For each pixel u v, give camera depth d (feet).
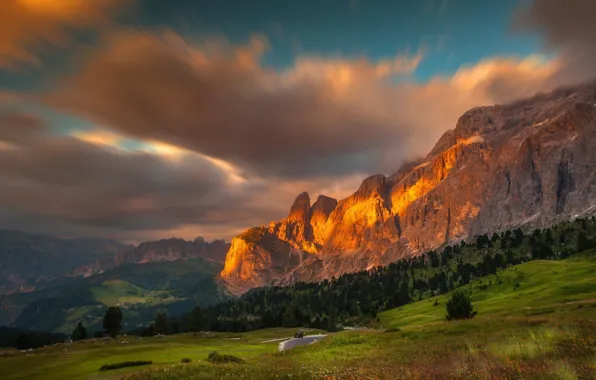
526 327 144.46
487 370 78.38
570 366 74.23
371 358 132.26
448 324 187.11
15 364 212.43
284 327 630.33
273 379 88.07
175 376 93.97
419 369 91.25
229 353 246.27
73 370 188.34
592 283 385.70
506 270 633.61
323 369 101.24
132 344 350.23
